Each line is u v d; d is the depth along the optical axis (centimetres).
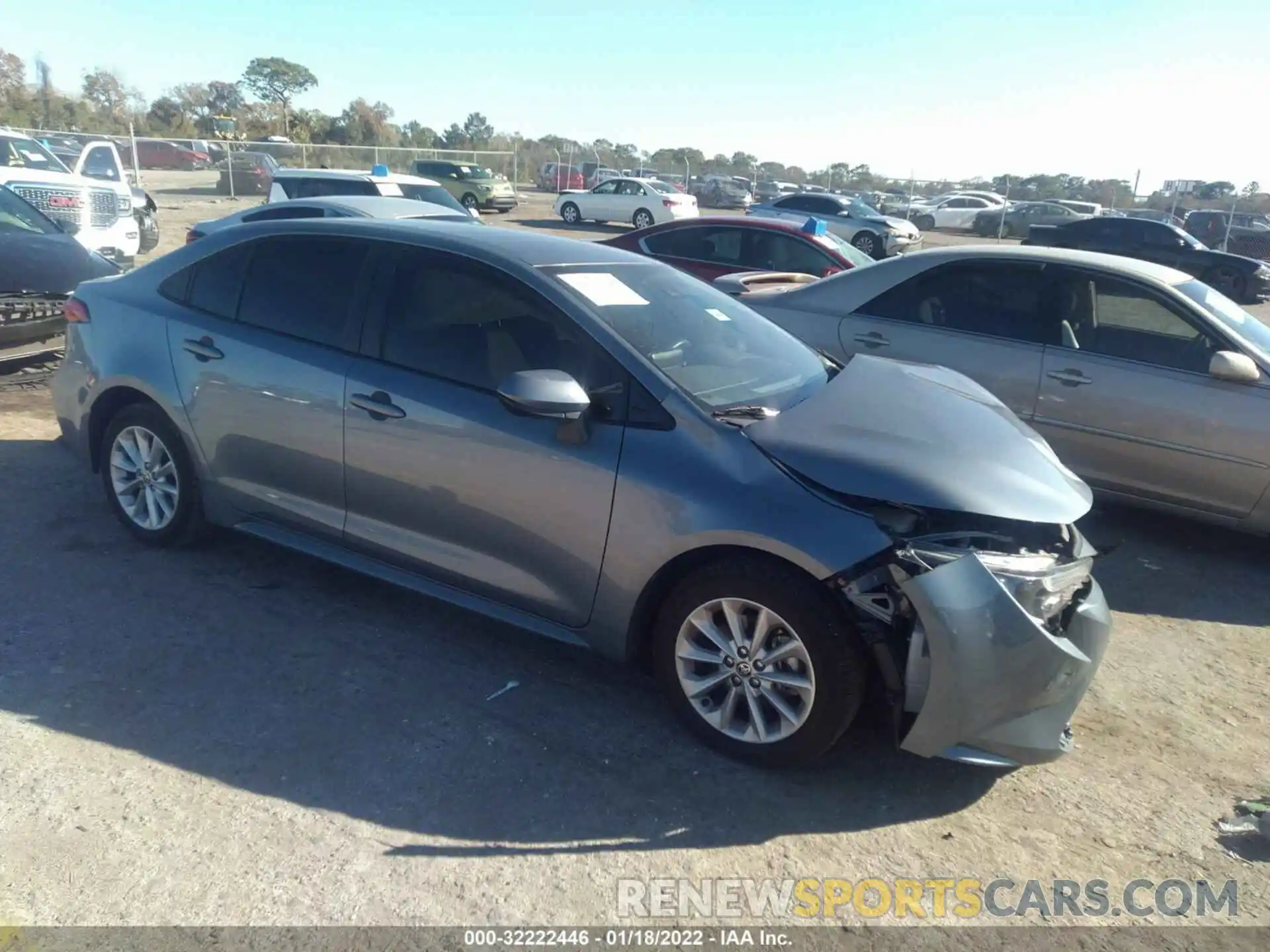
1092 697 404
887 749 354
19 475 570
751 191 4378
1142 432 566
